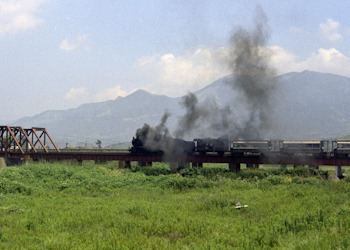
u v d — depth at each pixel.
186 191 42.19
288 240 15.84
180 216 23.20
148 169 73.56
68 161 88.31
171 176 49.28
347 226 16.72
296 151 59.62
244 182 47.56
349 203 23.17
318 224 18.27
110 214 24.55
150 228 20.02
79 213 25.11
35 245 16.52
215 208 27.42
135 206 27.19
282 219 20.16
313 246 13.81
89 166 69.38
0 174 46.69
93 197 38.12
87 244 16.64
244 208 26.50
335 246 13.57
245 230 18.67
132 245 16.17
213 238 17.62
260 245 15.79
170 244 16.64
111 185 45.91
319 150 57.81
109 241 16.80
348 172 78.56
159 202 32.03
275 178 46.12
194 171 63.66
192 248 15.46
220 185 44.44
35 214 24.86
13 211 26.45
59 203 31.66
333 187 34.84
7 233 19.28
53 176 51.88
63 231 20.14
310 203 25.22
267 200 29.36
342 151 56.72
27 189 38.50
